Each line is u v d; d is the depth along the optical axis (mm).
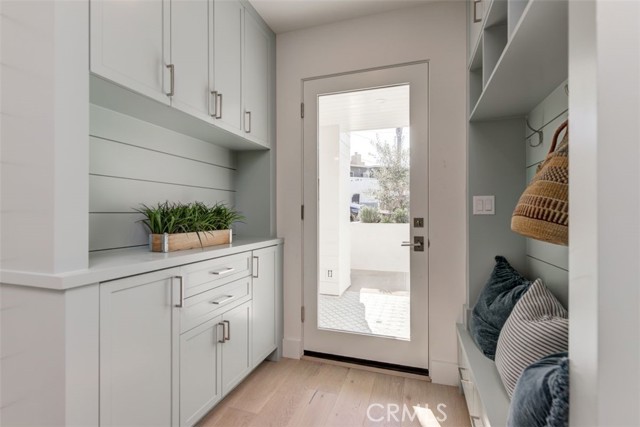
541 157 1611
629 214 535
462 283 2027
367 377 2084
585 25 577
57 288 899
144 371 1195
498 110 1733
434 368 2045
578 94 600
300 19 2264
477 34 1700
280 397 1853
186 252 1538
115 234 1552
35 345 942
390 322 2207
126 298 1122
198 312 1495
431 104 2086
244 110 2029
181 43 1495
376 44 2205
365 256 2283
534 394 720
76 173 988
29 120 953
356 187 2307
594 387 547
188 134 1960
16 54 967
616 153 540
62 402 914
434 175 2084
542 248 1604
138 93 1270
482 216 1924
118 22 1165
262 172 2418
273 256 2268
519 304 1280
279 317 2363
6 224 978
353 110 2305
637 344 531
